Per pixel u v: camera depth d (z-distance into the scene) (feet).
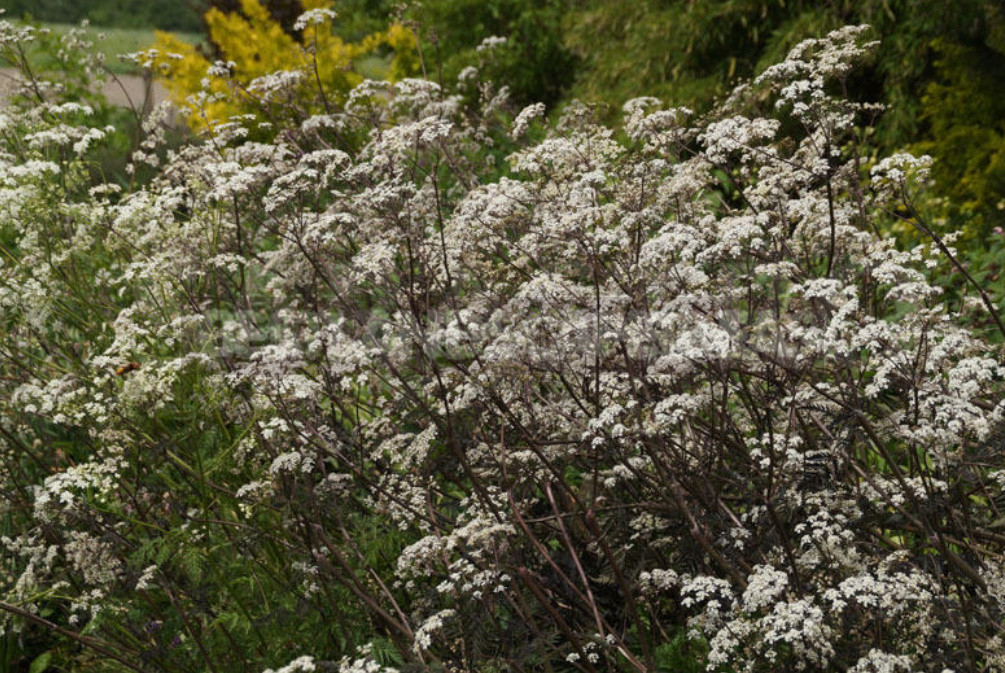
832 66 11.02
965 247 23.36
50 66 23.54
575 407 11.33
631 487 11.78
